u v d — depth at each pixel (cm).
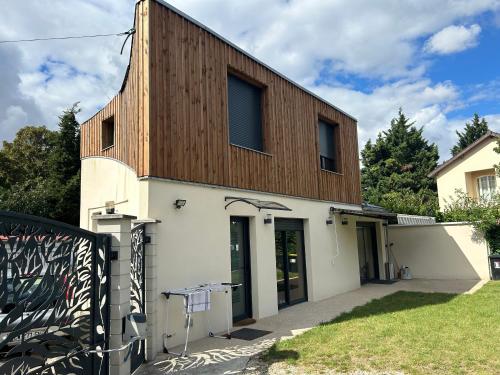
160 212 611
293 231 1005
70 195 1989
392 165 3375
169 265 611
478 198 1948
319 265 1055
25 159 2598
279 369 480
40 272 320
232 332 688
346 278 1190
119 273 421
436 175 2203
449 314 764
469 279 1416
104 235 414
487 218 1388
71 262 360
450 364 472
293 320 780
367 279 1420
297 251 1011
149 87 623
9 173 2417
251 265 820
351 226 1277
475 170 2058
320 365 488
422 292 1109
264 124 925
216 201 728
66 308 351
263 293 820
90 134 1092
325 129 1252
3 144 2647
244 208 801
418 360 489
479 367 458
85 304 380
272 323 757
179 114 673
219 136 759
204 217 695
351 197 1302
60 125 2230
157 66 644
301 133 1059
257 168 861
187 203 662
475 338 579
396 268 1566
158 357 548
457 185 2105
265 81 925
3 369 289
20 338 333
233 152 792
